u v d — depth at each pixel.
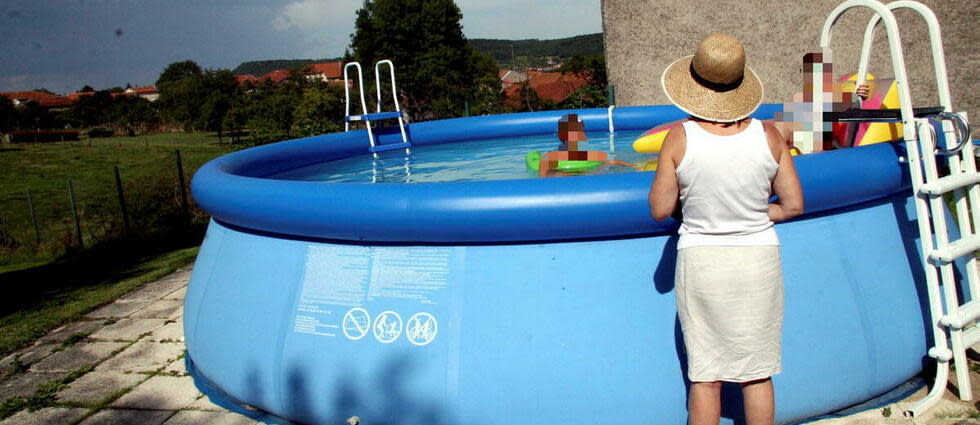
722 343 2.23
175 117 94.44
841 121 3.14
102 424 3.18
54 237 12.50
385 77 57.69
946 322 2.81
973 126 6.30
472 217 2.64
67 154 55.78
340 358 2.86
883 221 3.04
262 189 3.11
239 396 3.22
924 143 2.78
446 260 2.78
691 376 2.31
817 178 2.69
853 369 2.82
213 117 82.06
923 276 3.12
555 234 2.66
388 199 2.74
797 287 2.76
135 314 4.96
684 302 2.29
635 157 5.35
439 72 57.16
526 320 2.68
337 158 6.31
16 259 10.60
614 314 2.67
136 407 3.34
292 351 2.96
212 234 3.73
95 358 4.08
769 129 2.21
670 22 7.37
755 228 2.18
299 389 2.94
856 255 2.91
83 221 15.74
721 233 2.18
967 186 3.11
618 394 2.63
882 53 6.54
